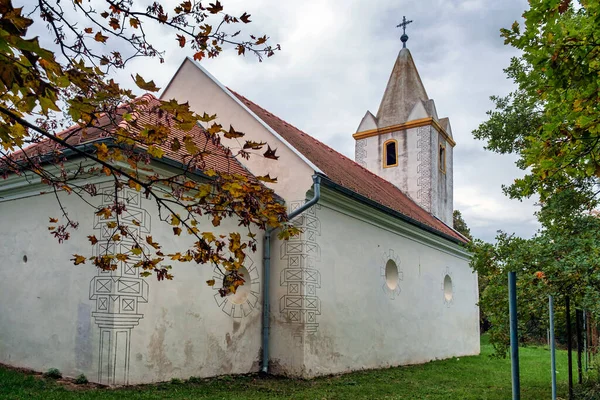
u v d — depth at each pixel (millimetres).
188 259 4293
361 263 13484
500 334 9453
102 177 9039
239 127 12898
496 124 13859
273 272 11680
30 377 8703
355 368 12688
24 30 2416
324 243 12055
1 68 2361
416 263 16641
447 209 24250
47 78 2836
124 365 8453
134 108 3715
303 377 10828
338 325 12219
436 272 18109
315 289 11539
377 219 14273
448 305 18828
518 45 4816
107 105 3678
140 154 4078
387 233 14992
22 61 2555
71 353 8883
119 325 8453
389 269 15336
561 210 9211
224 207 4020
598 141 5277
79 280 9062
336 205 12602
